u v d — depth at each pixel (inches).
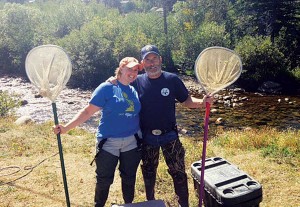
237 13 1182.9
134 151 152.3
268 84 881.5
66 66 141.9
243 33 1175.6
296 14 1090.7
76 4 1230.9
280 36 1082.7
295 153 287.0
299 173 247.0
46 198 210.1
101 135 148.5
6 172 248.1
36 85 139.7
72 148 307.0
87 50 963.3
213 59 140.0
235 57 138.9
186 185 164.9
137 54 992.2
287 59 981.2
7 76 1018.7
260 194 157.8
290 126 582.2
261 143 323.0
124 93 146.1
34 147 305.0
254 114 660.7
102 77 959.0
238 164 268.5
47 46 140.7
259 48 929.5
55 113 142.8
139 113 154.9
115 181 235.0
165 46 1128.8
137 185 223.5
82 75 946.7
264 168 256.8
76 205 203.0
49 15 1213.7
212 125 591.2
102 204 159.9
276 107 715.4
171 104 153.8
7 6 1170.0
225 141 345.4
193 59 1057.5
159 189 220.5
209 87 142.7
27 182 231.0
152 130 154.5
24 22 1109.7
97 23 1081.4
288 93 848.9
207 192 166.1
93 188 225.3
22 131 360.5
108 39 1039.6
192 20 1344.7
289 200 210.5
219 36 1055.0
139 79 154.8
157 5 2223.2
